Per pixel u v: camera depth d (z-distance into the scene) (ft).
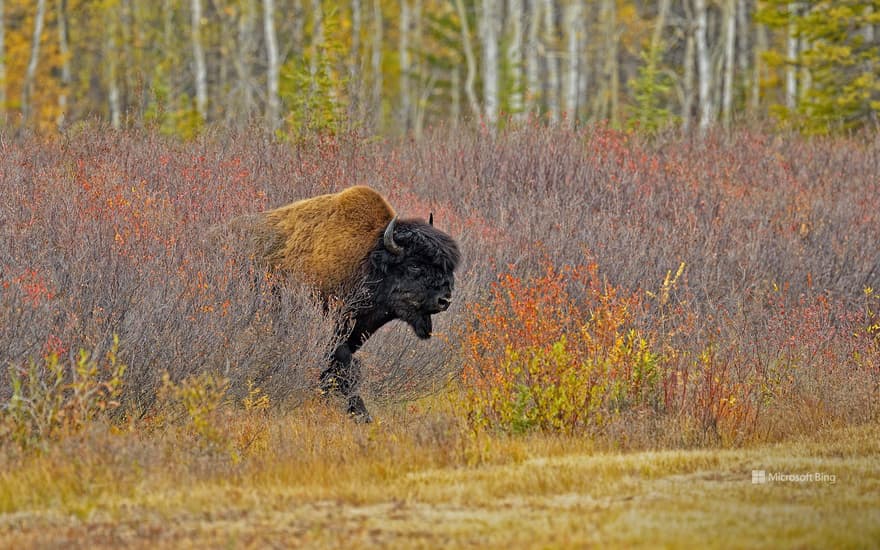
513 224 162.61
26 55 389.60
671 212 178.09
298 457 93.71
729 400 110.73
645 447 102.73
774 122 255.29
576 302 138.10
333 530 73.77
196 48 354.13
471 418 107.76
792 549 68.95
